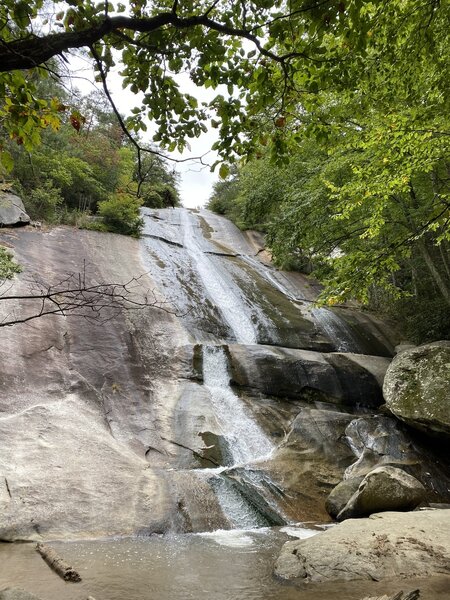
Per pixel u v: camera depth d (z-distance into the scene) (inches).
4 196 650.8
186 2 143.5
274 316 700.7
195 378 504.4
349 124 451.8
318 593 192.7
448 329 617.9
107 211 762.8
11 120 132.2
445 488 406.6
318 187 567.8
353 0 148.0
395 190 343.9
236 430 446.3
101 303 533.6
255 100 158.9
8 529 258.5
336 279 337.4
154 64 147.4
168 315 587.2
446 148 302.7
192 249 862.5
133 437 396.5
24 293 480.4
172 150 161.0
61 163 791.7
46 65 110.1
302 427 464.1
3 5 112.3
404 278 814.5
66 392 404.2
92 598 174.9
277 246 657.6
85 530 273.7
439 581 201.2
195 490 335.0
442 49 257.6
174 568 222.5
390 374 509.4
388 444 448.8
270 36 145.4
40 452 321.7
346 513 331.9
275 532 302.4
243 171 749.3
